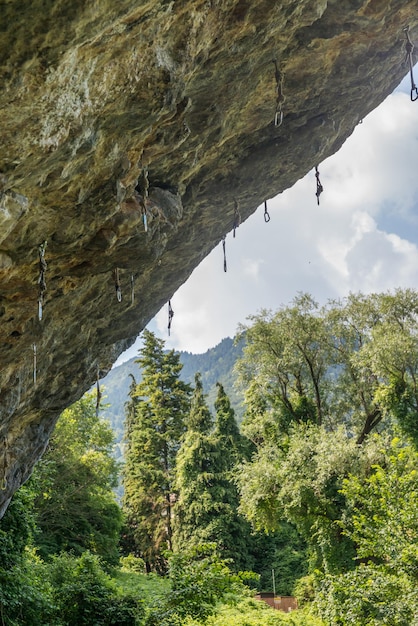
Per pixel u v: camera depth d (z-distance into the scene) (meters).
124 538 43.22
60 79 5.04
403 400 25.81
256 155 9.31
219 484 38.78
